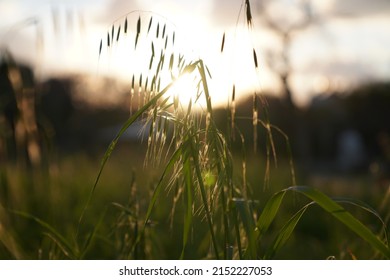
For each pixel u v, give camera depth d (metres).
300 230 5.05
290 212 5.68
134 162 5.72
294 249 4.43
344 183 9.99
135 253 2.46
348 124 32.66
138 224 2.60
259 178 7.28
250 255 1.97
